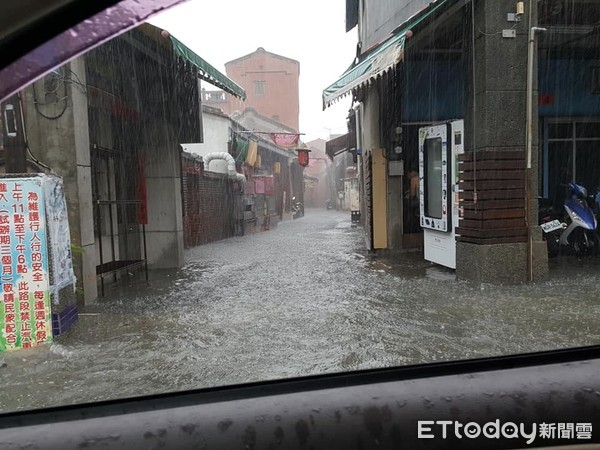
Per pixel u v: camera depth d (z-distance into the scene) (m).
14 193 3.99
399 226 9.52
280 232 16.81
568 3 6.79
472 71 6.43
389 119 9.32
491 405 1.34
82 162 5.45
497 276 5.93
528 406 1.34
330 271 7.46
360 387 1.43
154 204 8.34
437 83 9.22
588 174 9.44
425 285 6.03
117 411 1.42
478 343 3.71
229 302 5.48
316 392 1.40
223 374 3.19
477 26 6.08
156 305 5.41
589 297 5.13
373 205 9.52
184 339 4.07
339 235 14.76
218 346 3.86
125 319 4.78
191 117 8.39
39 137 5.24
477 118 6.09
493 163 5.91
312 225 20.59
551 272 6.59
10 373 3.28
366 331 4.14
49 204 4.20
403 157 9.49
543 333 3.92
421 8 7.68
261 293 5.94
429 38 7.78
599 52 8.96
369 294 5.63
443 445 1.28
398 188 9.45
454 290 5.67
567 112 9.26
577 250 7.91
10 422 1.40
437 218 7.41
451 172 6.94
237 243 12.77
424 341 3.80
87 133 5.61
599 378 1.42
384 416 1.30
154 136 8.23
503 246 5.93
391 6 9.02
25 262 4.00
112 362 3.50
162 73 7.48
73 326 4.54
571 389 1.38
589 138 9.41
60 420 1.38
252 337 4.08
